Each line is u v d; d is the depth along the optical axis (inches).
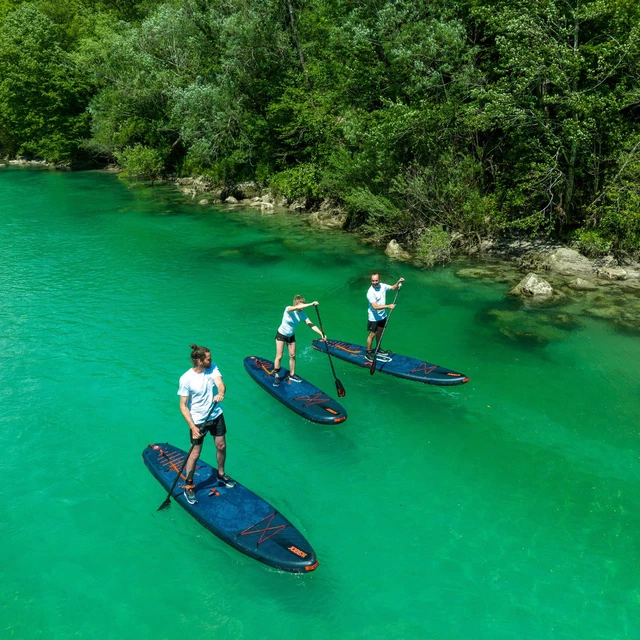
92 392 417.7
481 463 332.2
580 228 692.1
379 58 887.1
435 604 235.6
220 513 274.8
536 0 659.4
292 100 1139.3
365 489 309.4
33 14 1942.7
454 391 414.6
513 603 235.9
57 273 719.1
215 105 1217.4
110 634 222.4
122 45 1515.7
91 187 1491.1
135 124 1569.9
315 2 1124.5
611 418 376.8
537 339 494.9
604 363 450.3
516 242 754.8
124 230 967.6
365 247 823.7
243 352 484.4
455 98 755.4
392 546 267.6
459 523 282.8
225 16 1244.5
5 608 234.1
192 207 1184.8
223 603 237.0
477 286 636.7
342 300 617.0
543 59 633.6
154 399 408.5
